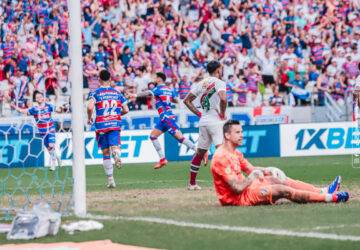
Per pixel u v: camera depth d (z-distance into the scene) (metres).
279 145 50.88
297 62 65.81
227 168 19.94
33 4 58.91
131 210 20.36
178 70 64.25
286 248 12.96
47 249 13.29
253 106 63.44
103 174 39.25
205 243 13.84
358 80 33.44
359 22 72.44
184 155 49.22
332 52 69.31
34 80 55.97
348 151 51.25
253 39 68.44
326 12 72.12
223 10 68.00
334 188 21.38
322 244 13.25
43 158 45.03
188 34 66.62
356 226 15.81
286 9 70.88
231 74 65.00
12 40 57.88
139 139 47.88
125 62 62.44
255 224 16.33
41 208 15.61
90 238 14.95
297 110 58.66
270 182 20.88
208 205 21.33
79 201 19.70
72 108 19.86
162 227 16.31
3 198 25.72
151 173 39.56
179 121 54.06
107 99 29.28
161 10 67.50
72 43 20.08
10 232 15.26
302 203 20.56
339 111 59.00
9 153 46.25
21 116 53.25
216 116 26.89
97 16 64.38
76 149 19.77
